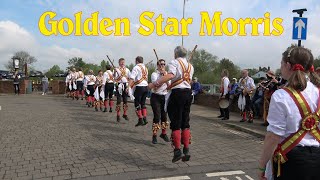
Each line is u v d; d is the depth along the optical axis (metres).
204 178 4.83
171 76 5.12
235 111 13.69
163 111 7.05
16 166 5.30
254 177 4.91
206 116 12.10
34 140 7.16
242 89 10.53
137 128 8.90
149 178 4.79
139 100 8.45
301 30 8.16
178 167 5.32
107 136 7.68
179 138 5.22
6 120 9.91
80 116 11.14
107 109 13.51
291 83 2.42
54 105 14.96
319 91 2.48
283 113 2.37
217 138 7.85
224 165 5.49
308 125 2.37
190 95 5.34
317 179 2.39
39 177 4.79
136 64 8.46
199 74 51.41
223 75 11.10
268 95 9.53
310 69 2.47
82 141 7.10
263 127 9.41
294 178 2.38
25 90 25.53
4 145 6.68
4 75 32.94
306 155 2.36
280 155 2.41
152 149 6.47
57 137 7.49
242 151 6.53
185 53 5.39
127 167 5.28
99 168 5.21
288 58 2.48
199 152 6.36
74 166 5.30
